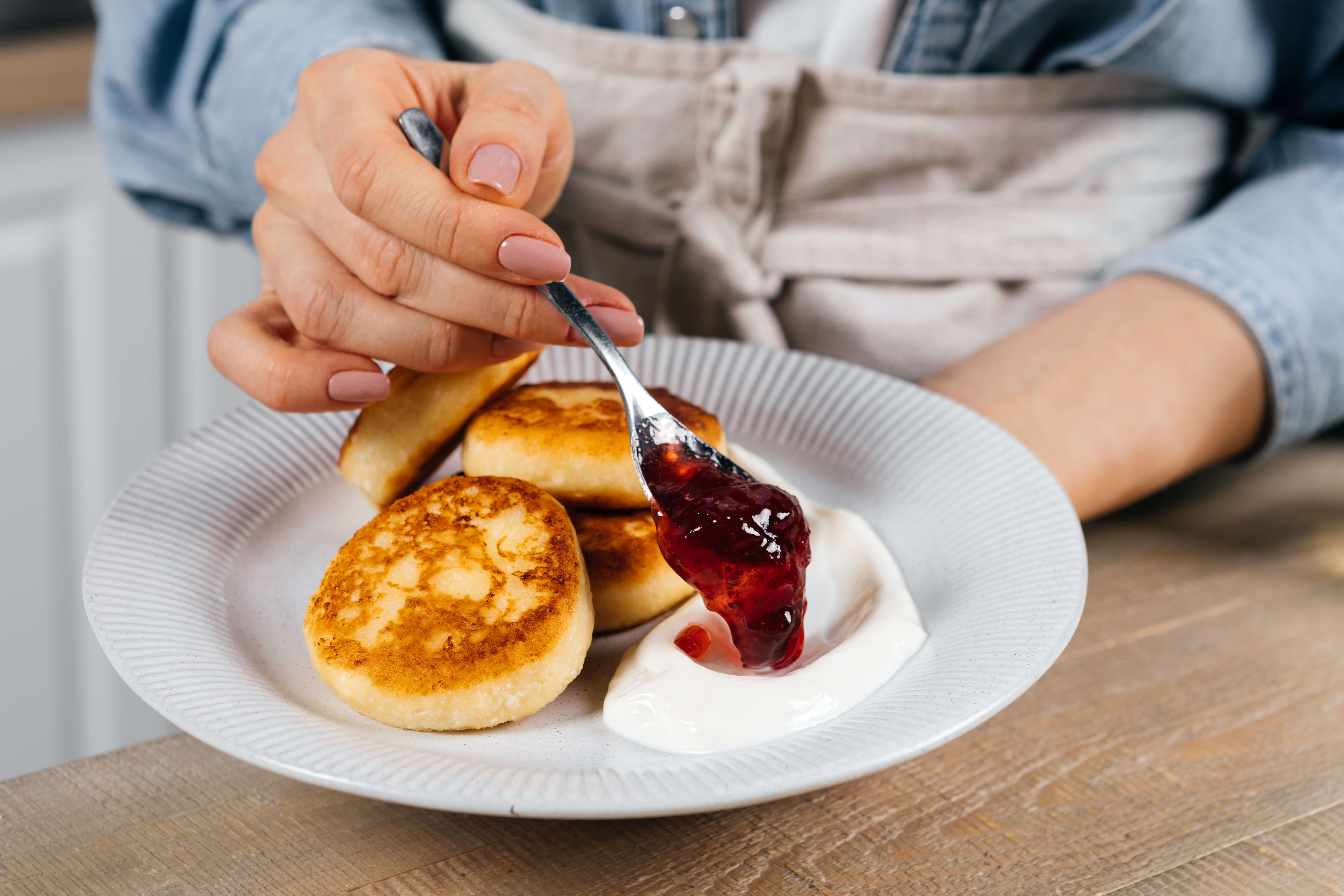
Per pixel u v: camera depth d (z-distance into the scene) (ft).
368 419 1.88
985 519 1.82
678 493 1.76
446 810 1.55
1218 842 1.63
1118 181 2.42
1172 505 2.08
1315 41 2.44
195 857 1.61
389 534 1.75
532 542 1.73
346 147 1.78
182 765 1.69
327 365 1.82
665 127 2.41
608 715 1.66
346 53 1.94
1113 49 2.30
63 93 3.76
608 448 1.82
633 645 1.77
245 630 1.75
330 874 1.60
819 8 2.36
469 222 1.74
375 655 1.65
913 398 1.98
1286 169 2.37
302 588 1.82
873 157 2.41
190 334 4.33
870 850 1.62
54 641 4.25
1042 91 2.38
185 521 1.82
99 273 4.02
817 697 1.65
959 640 1.68
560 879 1.60
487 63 2.52
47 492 4.12
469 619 1.67
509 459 1.83
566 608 1.68
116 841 1.62
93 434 4.19
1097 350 2.13
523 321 1.79
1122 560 1.97
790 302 2.49
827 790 1.68
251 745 1.54
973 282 2.46
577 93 2.42
